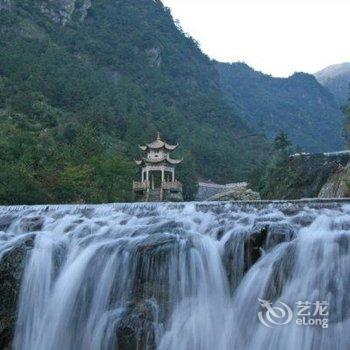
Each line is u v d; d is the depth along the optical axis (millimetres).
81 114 98062
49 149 49406
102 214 18266
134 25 167625
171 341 11023
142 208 17938
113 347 11180
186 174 80875
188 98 151875
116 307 11680
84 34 147125
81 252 12836
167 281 11672
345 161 31688
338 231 11617
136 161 55844
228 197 48344
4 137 54469
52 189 37469
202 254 11938
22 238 14008
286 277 11031
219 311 11359
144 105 123062
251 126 182875
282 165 36750
